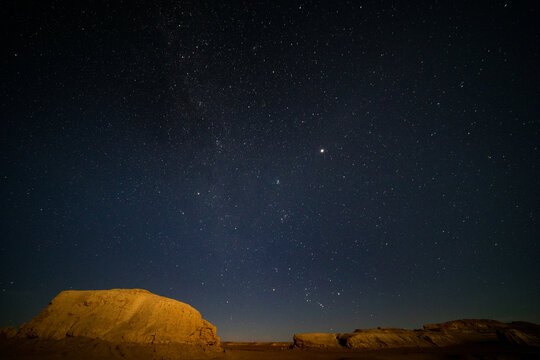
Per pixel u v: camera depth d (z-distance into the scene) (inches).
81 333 531.5
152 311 609.3
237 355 649.6
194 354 554.3
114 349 492.7
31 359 426.6
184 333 602.9
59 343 499.5
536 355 595.8
